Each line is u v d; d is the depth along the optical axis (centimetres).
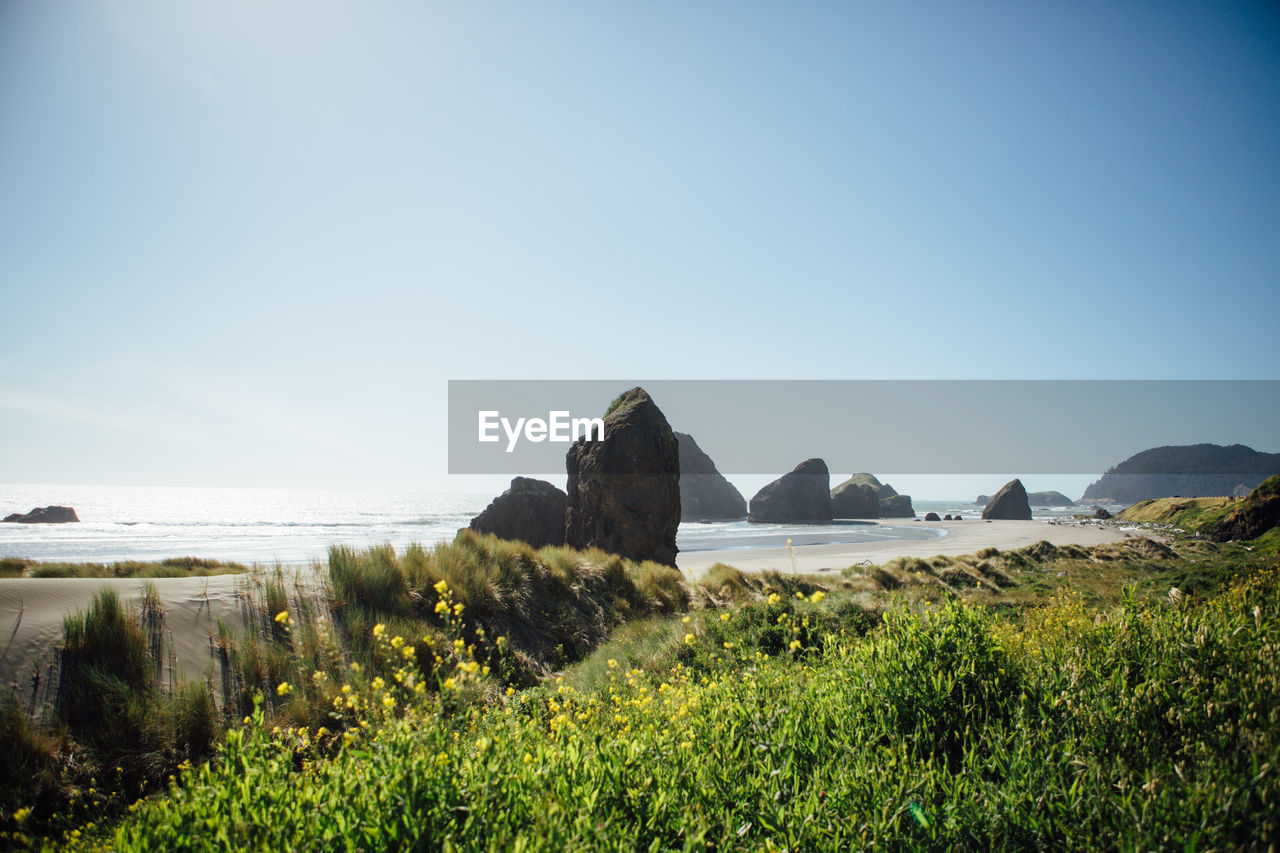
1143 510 7244
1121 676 355
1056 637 507
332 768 304
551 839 226
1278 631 369
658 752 335
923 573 1889
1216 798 237
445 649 881
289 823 249
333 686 726
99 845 416
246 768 288
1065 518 13012
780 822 262
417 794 254
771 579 1655
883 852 243
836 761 319
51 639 693
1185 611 421
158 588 889
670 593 1480
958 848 246
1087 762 284
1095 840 241
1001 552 2395
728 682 480
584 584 1397
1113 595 1285
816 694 407
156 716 630
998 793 271
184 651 755
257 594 930
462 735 358
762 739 348
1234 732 291
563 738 366
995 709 356
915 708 358
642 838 261
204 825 250
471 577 1171
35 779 530
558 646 1122
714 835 267
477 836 236
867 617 934
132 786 578
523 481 3741
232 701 698
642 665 866
